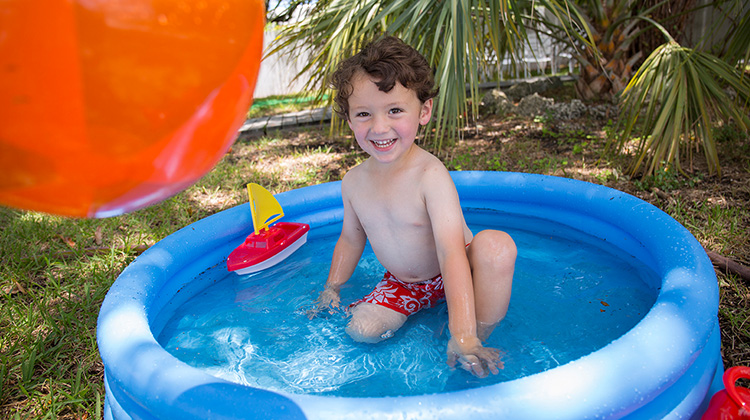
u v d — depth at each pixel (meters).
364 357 1.54
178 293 2.00
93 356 1.82
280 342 1.65
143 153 0.67
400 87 1.44
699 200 2.80
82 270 2.48
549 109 5.16
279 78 8.62
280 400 1.05
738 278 2.03
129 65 0.61
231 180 3.78
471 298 1.49
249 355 1.58
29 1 0.57
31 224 3.03
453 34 3.21
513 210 2.58
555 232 2.40
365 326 1.63
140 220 3.06
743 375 1.23
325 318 1.78
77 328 1.99
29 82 0.59
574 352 1.48
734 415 1.20
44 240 2.87
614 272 1.95
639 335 1.17
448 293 1.50
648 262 1.89
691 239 1.68
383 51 1.46
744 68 3.10
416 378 1.42
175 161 0.72
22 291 2.31
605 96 5.38
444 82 3.33
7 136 0.61
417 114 1.53
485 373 1.39
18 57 0.58
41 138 0.61
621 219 2.09
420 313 1.78
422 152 1.66
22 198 0.69
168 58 0.63
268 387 1.42
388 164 1.67
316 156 4.32
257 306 1.90
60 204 0.71
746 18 3.36
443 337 1.62
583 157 3.76
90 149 0.63
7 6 0.57
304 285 2.03
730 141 3.68
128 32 0.60
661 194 2.90
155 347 1.29
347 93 1.48
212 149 0.75
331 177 3.71
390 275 1.83
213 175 3.87
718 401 1.24
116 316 1.47
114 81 0.61
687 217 2.58
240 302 1.93
